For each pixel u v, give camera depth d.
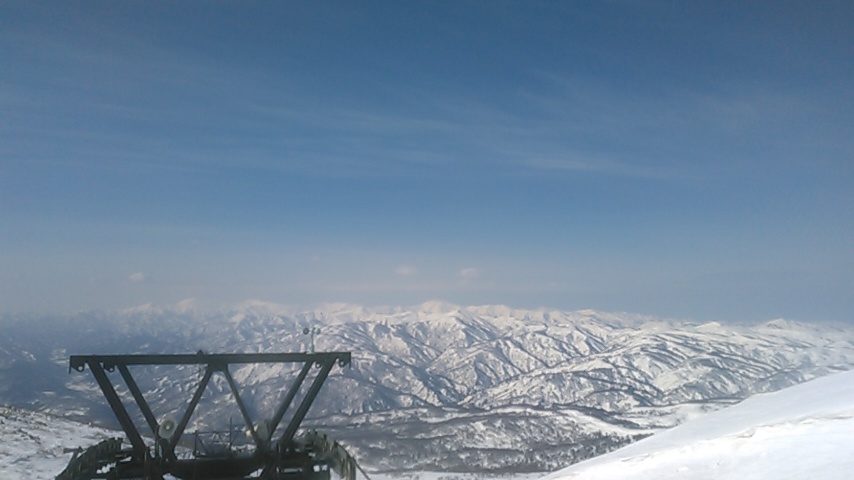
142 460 11.91
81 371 11.57
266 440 12.38
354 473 11.30
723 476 13.09
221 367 12.14
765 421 19.48
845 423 14.87
